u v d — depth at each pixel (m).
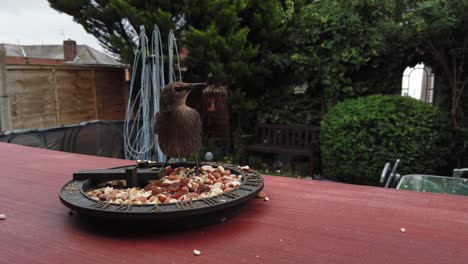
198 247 0.90
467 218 1.10
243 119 6.14
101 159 2.04
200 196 1.07
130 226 0.97
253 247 0.90
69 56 10.64
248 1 5.16
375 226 1.04
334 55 5.22
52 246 0.91
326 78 5.29
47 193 1.37
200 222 1.01
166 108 1.16
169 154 1.23
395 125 4.08
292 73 5.68
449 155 4.52
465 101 4.72
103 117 5.71
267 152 5.76
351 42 5.11
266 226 1.04
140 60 4.47
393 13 4.79
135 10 4.50
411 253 0.87
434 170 4.45
